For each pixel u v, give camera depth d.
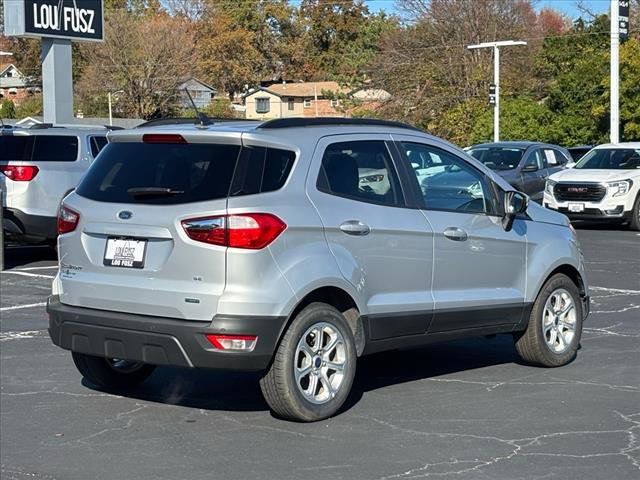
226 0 83.69
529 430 6.57
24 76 78.25
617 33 30.81
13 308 11.39
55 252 16.98
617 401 7.34
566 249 8.41
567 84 47.38
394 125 7.45
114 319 6.40
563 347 8.46
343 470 5.75
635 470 5.75
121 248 6.49
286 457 5.99
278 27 87.44
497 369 8.41
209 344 6.12
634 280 13.89
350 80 58.69
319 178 6.69
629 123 42.81
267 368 6.41
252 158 6.38
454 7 54.44
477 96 52.78
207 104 70.00
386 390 7.66
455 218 7.53
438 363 8.65
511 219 7.95
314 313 6.50
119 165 6.76
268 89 79.25
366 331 6.89
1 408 7.17
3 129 14.83
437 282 7.39
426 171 7.51
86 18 24.45
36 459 6.00
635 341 9.61
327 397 6.67
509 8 55.00
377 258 6.93
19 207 14.65
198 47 75.62
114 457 6.03
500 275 7.90
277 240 6.27
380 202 7.05
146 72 66.00
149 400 7.38
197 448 6.19
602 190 20.64
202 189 6.32
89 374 7.44
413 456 6.00
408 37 55.50
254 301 6.14
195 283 6.21
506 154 23.17
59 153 15.01
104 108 65.75
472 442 6.29
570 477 5.62
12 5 23.28
